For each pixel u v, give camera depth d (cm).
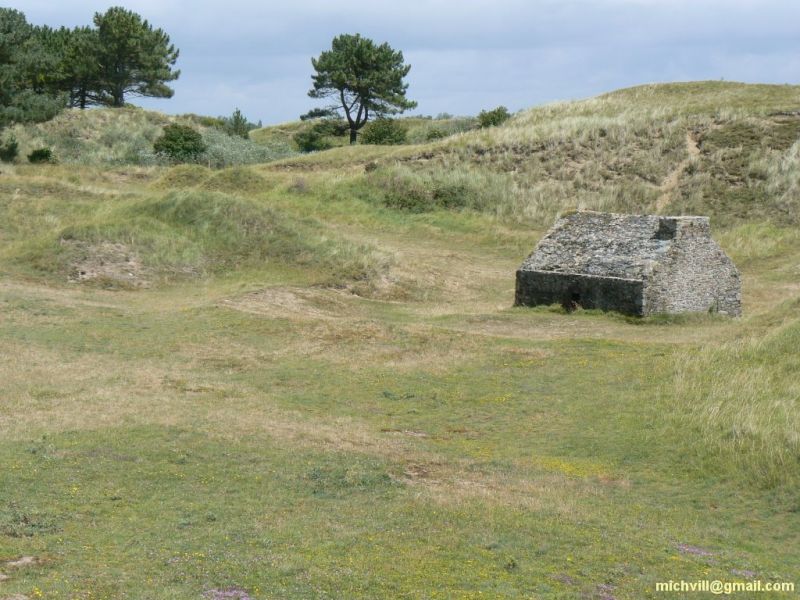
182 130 7988
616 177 6147
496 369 2716
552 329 3397
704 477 1906
